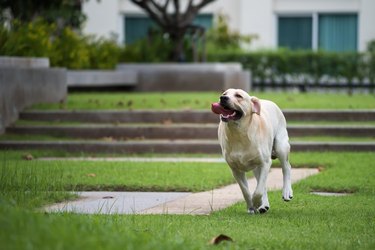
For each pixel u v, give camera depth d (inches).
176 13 1123.9
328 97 917.8
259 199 407.2
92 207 427.2
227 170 562.9
